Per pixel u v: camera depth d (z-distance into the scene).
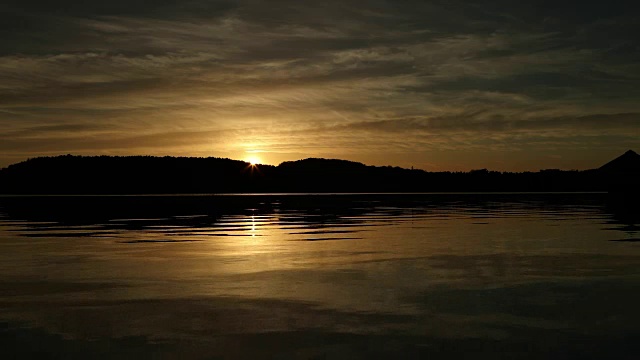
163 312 9.42
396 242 19.59
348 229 25.14
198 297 10.57
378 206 51.50
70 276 12.81
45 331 8.30
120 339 7.90
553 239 20.34
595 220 30.66
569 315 9.17
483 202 62.31
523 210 42.44
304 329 8.39
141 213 39.62
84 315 9.24
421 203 59.44
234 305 9.93
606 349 7.42
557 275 12.79
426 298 10.44
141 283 11.97
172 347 7.55
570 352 7.30
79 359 7.07
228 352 7.34
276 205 54.50
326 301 10.21
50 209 45.88
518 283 11.86
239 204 57.47
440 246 18.36
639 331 8.25
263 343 7.72
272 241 20.05
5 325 8.64
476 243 19.17
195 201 67.75
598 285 11.62
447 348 7.48
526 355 7.19
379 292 10.99
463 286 11.55
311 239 20.67
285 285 11.70
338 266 14.17
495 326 8.54
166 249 17.80
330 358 7.10
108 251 17.36
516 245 18.56
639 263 14.53
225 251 17.23
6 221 31.16
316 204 57.12
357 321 8.84
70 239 20.97
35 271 13.52
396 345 7.62
